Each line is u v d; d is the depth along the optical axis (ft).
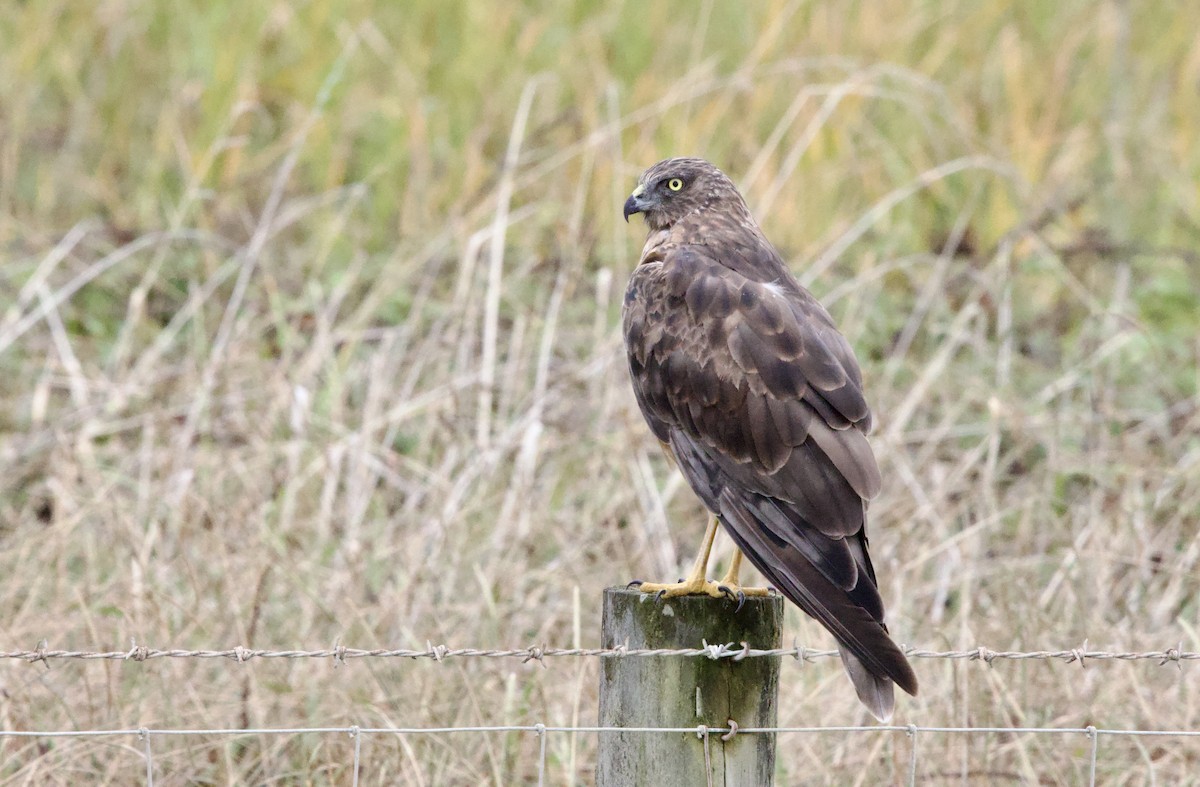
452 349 40.55
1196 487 36.88
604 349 38.68
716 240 28.73
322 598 30.73
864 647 22.03
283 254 49.62
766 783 21.67
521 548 32.78
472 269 42.37
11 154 53.06
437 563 31.55
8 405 41.39
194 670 28.96
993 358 43.09
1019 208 50.06
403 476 37.86
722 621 21.36
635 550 33.81
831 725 28.55
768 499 24.88
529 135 51.80
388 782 26.89
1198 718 28.45
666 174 29.58
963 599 30.37
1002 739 28.37
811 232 50.70
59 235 49.98
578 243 45.06
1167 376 42.65
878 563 33.40
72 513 34.42
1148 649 30.22
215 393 39.04
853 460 24.52
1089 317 44.39
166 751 27.50
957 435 39.06
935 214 53.11
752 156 50.83
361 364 40.88
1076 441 39.11
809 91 46.24
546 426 37.65
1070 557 31.53
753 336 25.90
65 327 45.09
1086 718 28.25
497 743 27.73
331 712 27.89
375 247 50.47
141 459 36.83
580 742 28.68
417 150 51.80
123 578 30.68
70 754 26.55
